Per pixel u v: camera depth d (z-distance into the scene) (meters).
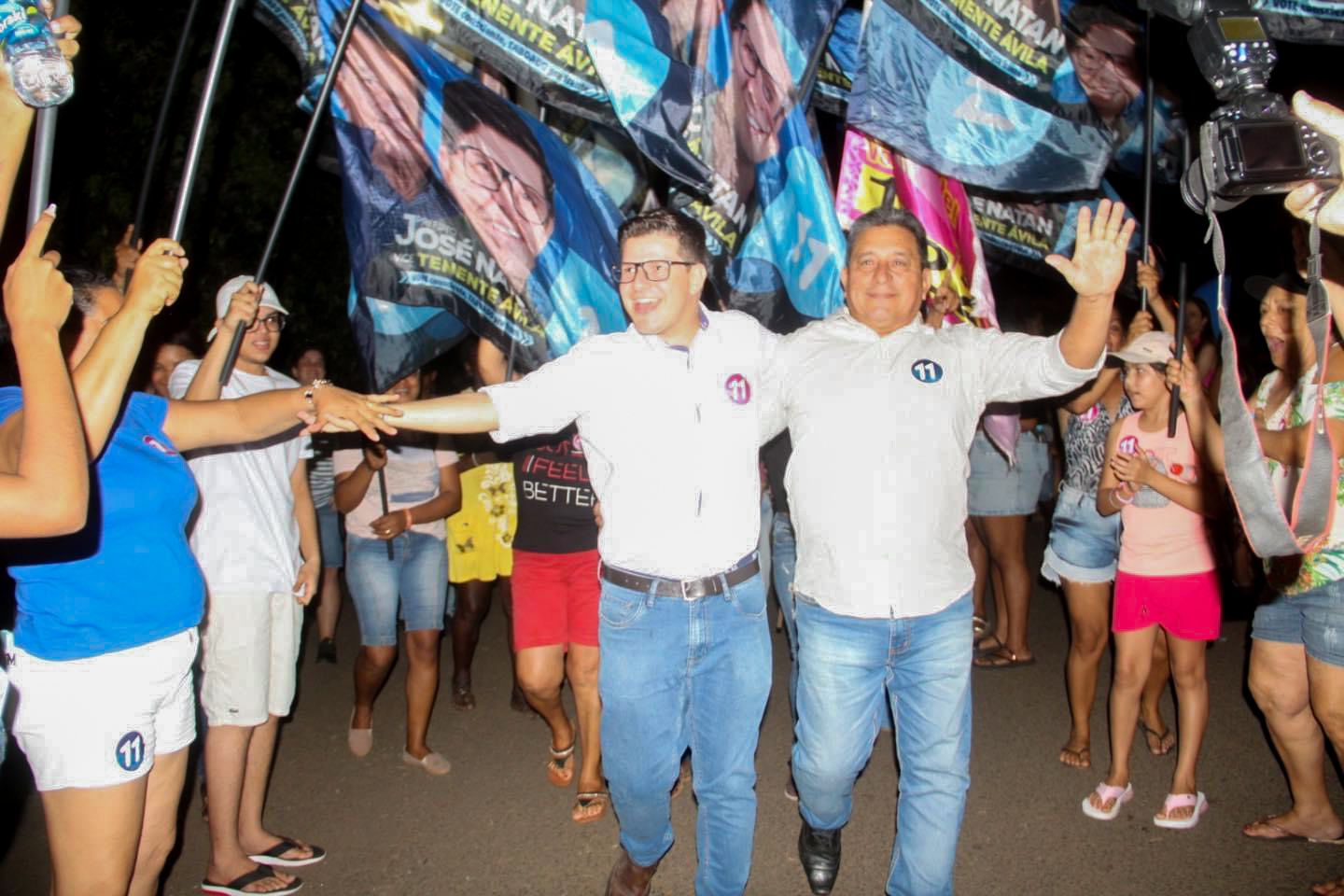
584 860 4.26
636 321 3.36
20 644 2.79
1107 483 4.54
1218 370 6.61
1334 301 2.56
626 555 3.39
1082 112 4.56
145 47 8.27
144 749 2.84
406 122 4.21
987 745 5.33
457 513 5.61
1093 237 3.12
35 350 2.16
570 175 4.48
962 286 4.86
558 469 4.54
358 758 5.26
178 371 3.98
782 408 3.67
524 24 4.00
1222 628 7.14
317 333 9.48
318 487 6.74
